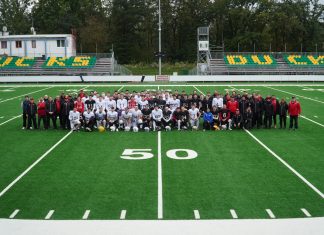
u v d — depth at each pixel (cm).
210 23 8900
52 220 956
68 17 8394
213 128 2047
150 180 1247
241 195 1117
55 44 6194
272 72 5700
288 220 951
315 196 1109
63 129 2080
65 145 1720
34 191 1155
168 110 2062
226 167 1388
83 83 5138
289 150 1631
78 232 893
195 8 8675
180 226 920
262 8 8275
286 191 1149
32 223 941
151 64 7625
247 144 1730
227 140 1806
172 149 1642
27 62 5794
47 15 8675
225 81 5284
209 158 1505
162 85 4741
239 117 2069
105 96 2138
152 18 8656
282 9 8381
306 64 5812
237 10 8125
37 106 2158
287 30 8275
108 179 1259
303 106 2959
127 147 1677
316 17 8669
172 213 993
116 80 5256
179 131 2016
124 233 887
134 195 1118
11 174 1320
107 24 8675
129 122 2053
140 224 931
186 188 1174
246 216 974
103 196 1111
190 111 2075
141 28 8581
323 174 1310
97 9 8950
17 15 9175
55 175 1303
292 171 1342
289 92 3878
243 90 4047
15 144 1748
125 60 8188
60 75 5612
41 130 2064
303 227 914
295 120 2084
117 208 1026
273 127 2131
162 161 1462
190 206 1038
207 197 1102
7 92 3969
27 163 1448
